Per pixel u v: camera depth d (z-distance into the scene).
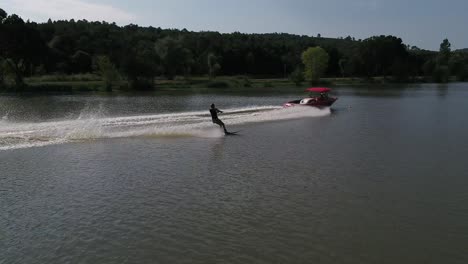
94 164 18.78
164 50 103.94
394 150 22.44
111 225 12.26
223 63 144.88
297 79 109.69
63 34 130.25
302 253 10.63
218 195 14.78
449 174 17.69
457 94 72.94
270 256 10.47
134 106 47.00
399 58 132.38
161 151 21.53
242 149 22.31
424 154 21.50
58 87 73.38
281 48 168.12
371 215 13.08
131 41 141.12
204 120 32.62
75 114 38.06
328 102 43.94
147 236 11.55
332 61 151.88
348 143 24.34
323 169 18.33
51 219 12.66
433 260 10.38
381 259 10.39
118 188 15.50
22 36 76.50
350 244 11.14
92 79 93.19
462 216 13.09
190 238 11.44
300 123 32.50
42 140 23.48
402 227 12.23
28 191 15.10
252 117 35.16
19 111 40.69
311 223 12.43
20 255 10.54
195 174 17.38
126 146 22.56
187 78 110.12
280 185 15.96
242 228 12.07
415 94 73.31
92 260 10.30
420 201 14.36
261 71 150.75
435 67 135.88
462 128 30.58
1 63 77.62
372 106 48.75
